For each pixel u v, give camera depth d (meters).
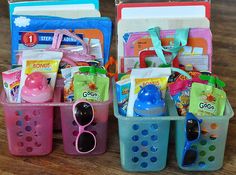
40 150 0.85
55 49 0.89
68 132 0.84
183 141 0.79
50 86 0.83
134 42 0.89
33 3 0.94
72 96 0.85
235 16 1.52
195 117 0.76
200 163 0.82
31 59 0.85
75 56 0.89
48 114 0.82
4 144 0.90
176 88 0.83
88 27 0.91
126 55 0.90
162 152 0.81
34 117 0.82
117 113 0.78
